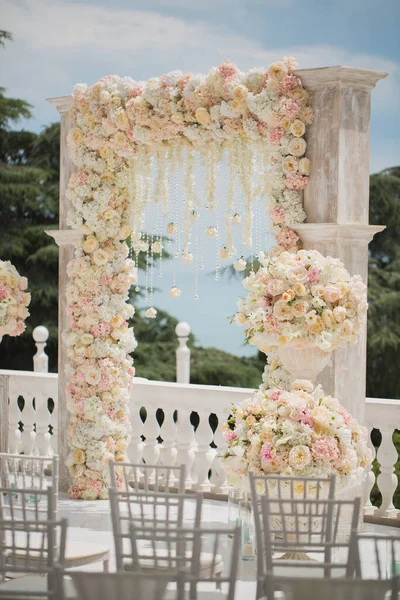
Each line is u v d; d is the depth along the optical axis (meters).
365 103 6.99
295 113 6.87
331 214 6.88
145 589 3.69
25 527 4.39
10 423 9.34
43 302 18.16
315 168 6.95
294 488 5.62
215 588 5.50
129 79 7.82
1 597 4.18
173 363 19.16
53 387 9.10
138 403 8.61
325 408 5.73
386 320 17.77
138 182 8.14
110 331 8.20
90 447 8.12
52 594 3.86
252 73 7.06
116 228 8.16
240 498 6.05
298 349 6.26
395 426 7.28
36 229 18.25
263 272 6.22
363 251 6.98
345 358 6.91
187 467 8.30
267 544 4.38
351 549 4.18
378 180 18.30
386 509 7.34
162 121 7.50
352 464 5.67
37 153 18.73
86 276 8.10
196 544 4.01
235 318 6.34
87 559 5.15
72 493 8.16
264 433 5.68
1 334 7.89
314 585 3.68
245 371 19.64
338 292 6.06
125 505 7.86
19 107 19.12
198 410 8.23
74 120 8.12
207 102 7.29
